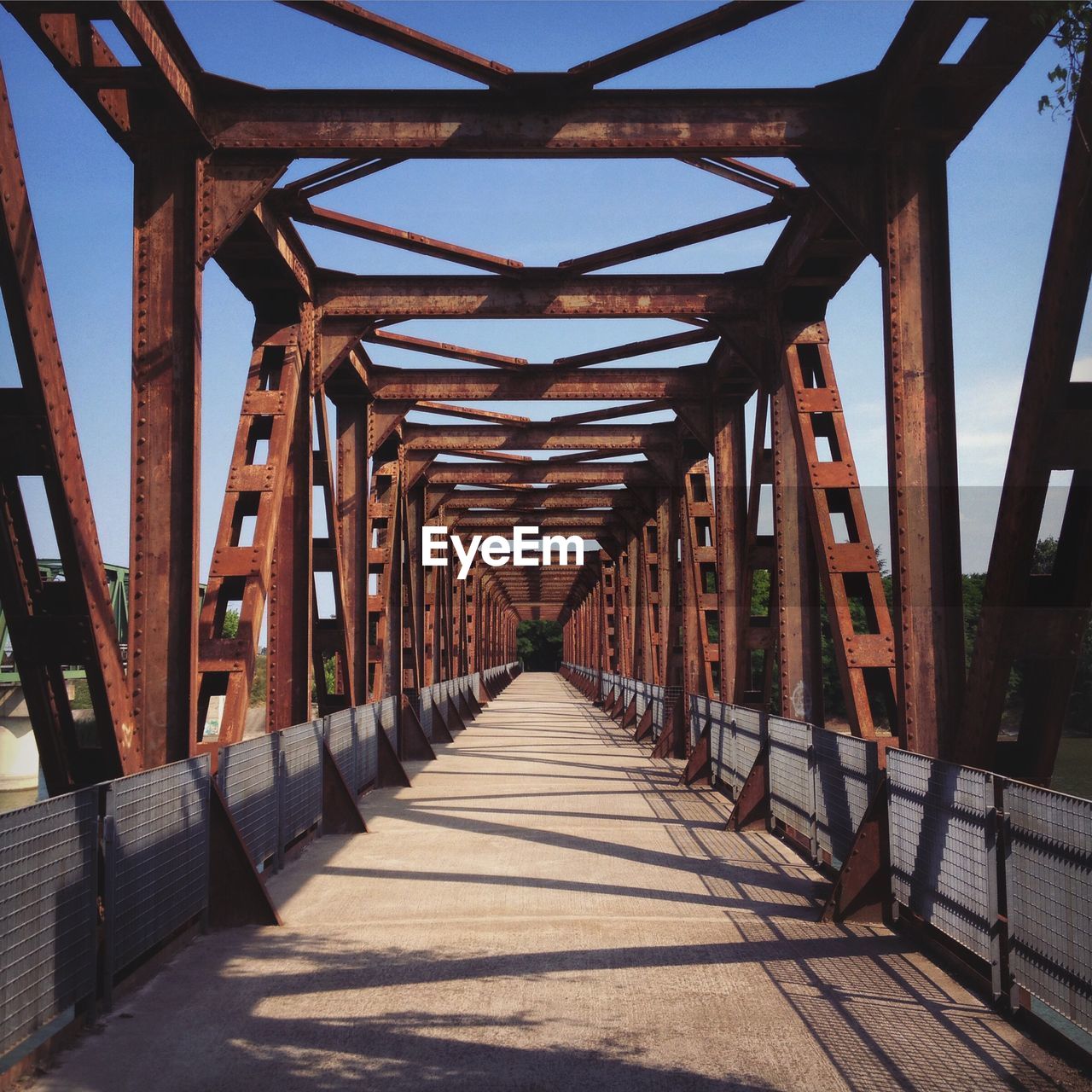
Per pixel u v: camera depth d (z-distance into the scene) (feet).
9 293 17.35
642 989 16.42
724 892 23.70
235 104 24.79
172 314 23.97
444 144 24.95
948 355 23.59
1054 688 19.76
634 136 24.93
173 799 18.65
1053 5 13.10
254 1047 13.98
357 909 22.25
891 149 24.14
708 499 56.03
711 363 45.57
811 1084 12.55
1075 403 17.95
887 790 20.90
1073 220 16.08
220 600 28.32
